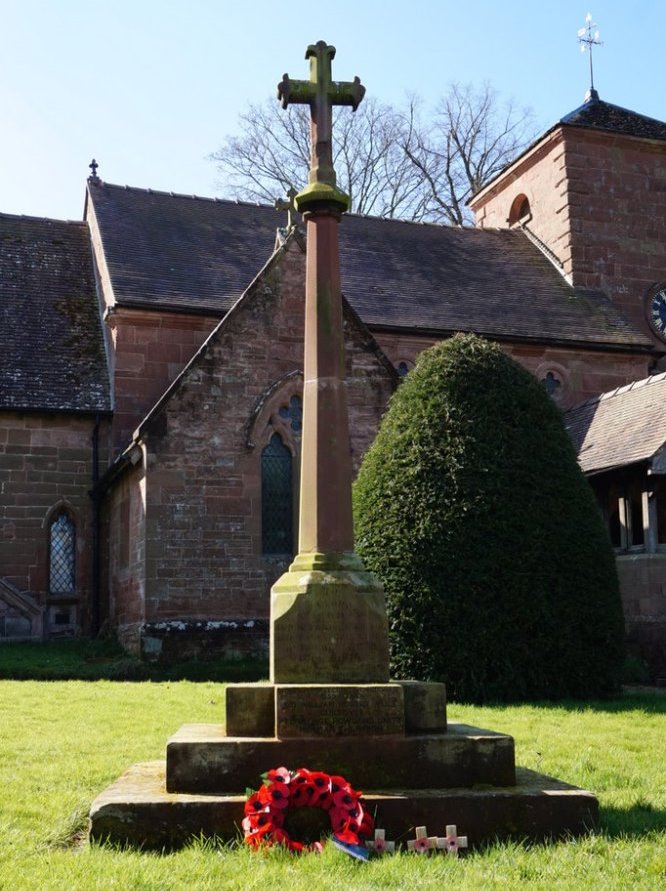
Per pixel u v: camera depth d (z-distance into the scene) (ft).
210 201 87.61
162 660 57.21
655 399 62.69
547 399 48.29
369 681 22.98
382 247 88.02
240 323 61.98
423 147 130.62
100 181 84.99
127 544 65.00
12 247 82.17
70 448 71.72
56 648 64.28
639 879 17.15
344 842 18.78
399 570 44.45
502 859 18.38
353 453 61.26
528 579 43.96
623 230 93.04
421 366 49.06
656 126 98.37
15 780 25.17
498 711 39.24
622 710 39.73
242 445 61.00
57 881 16.70
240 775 20.95
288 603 23.26
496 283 87.61
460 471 45.21
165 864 17.81
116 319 71.15
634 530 59.72
